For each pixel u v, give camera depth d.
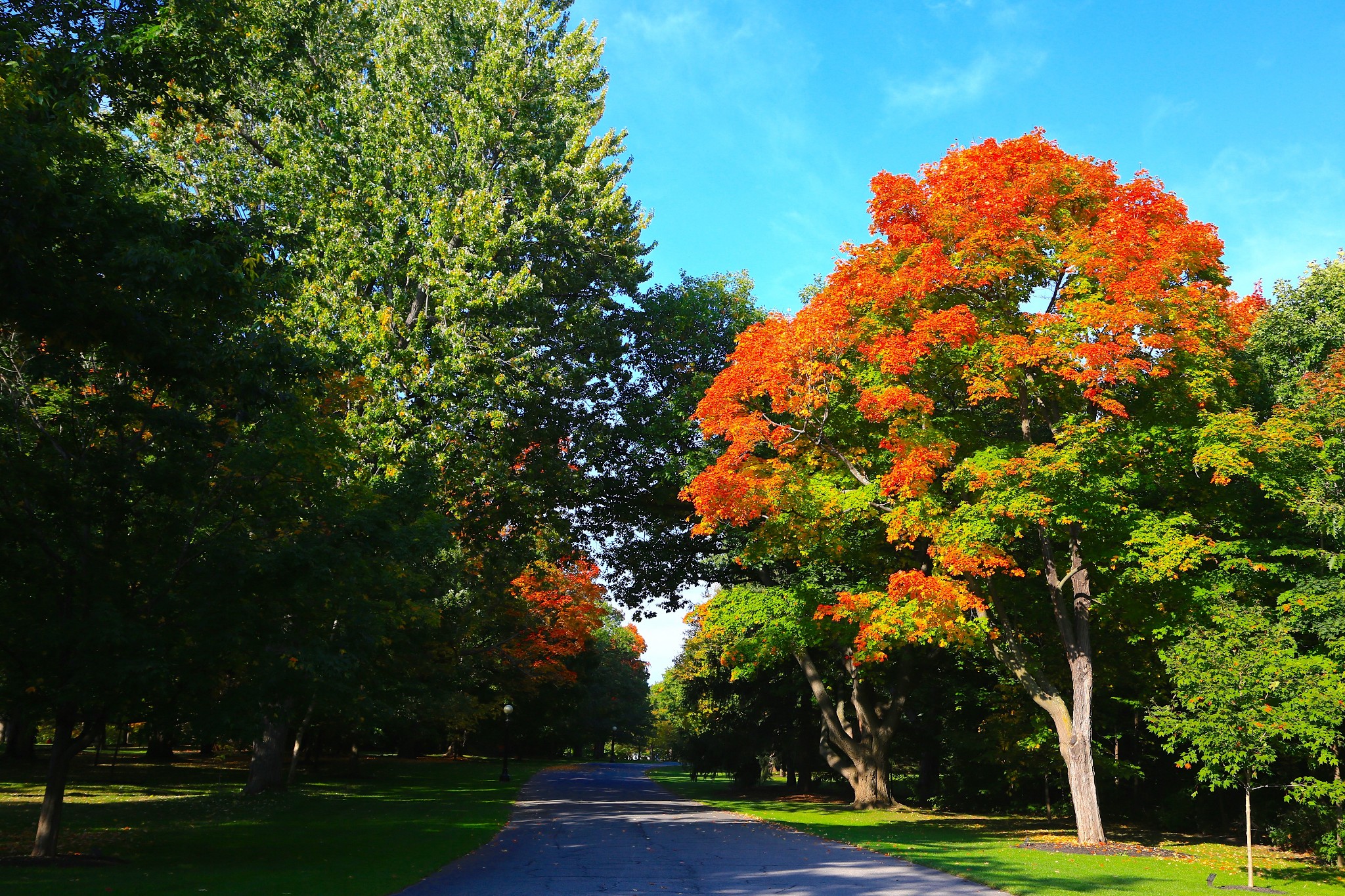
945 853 16.59
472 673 42.69
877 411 19.17
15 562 13.19
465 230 25.81
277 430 15.49
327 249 25.39
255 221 13.47
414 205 26.66
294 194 25.41
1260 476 17.30
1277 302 24.00
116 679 12.26
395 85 27.98
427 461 22.84
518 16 30.91
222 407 14.30
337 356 19.06
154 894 10.09
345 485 21.11
